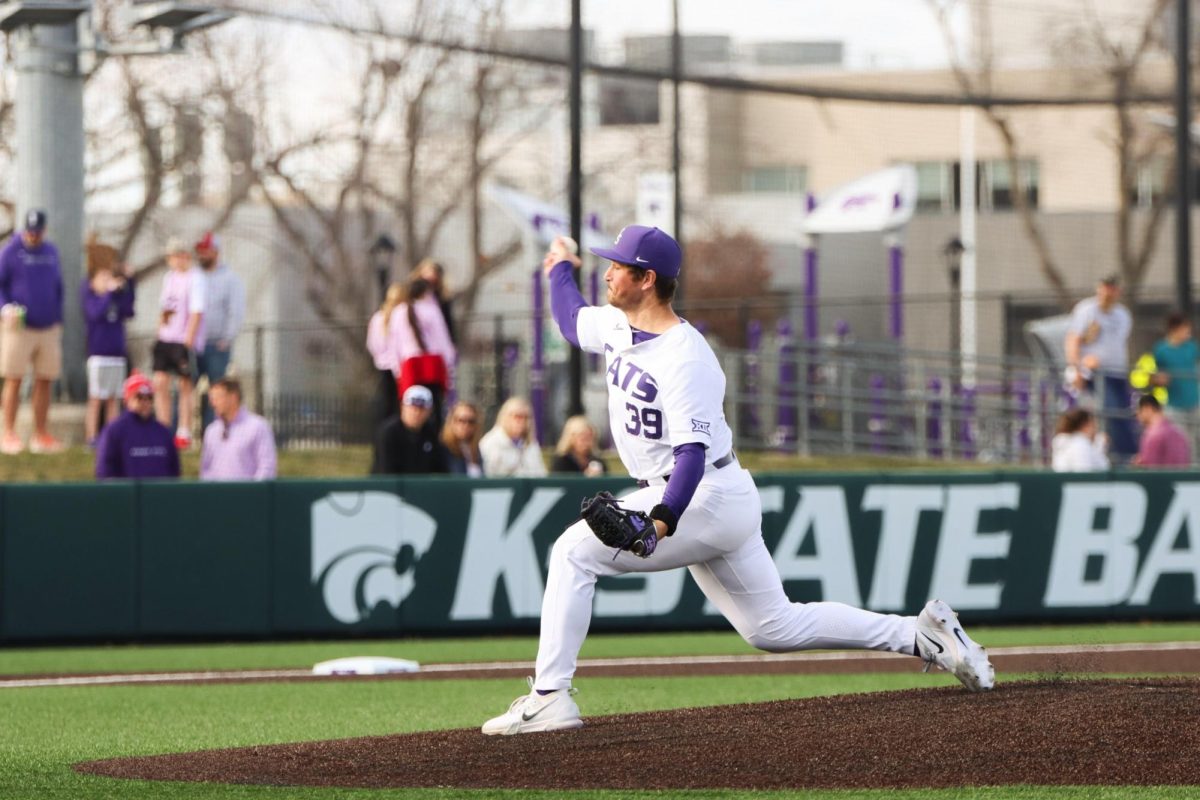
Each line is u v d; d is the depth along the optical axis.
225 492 36.41
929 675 29.72
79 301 54.50
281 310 106.38
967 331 82.94
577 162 46.78
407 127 97.75
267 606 36.47
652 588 37.50
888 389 68.94
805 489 37.78
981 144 119.94
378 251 59.69
